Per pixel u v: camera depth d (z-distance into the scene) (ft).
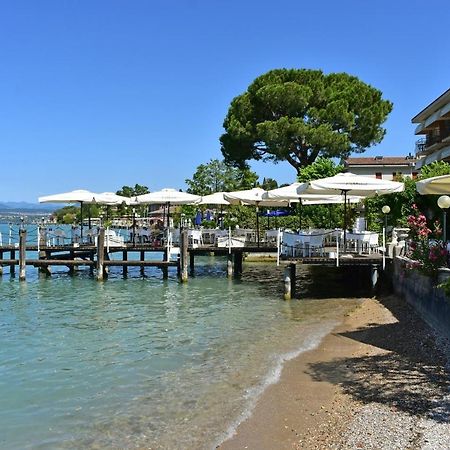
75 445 25.67
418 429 24.53
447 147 157.69
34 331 49.39
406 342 41.14
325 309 58.13
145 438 26.18
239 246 88.84
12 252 95.04
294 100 136.05
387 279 65.57
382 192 67.15
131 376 35.83
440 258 43.70
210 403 30.58
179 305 62.75
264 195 81.41
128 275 94.22
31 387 33.83
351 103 140.56
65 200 98.78
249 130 142.20
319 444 24.34
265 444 24.95
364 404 28.89
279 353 40.73
